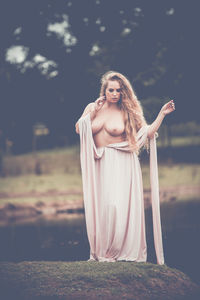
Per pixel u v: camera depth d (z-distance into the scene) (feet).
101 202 22.53
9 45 63.52
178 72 61.26
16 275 20.42
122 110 22.71
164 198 66.39
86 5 60.49
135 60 59.98
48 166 121.08
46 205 61.21
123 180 22.58
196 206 54.65
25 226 46.09
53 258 30.07
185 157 123.95
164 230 38.65
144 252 22.82
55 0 60.85
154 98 60.18
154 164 23.12
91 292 18.93
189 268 26.07
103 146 22.68
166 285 20.20
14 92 68.23
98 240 22.35
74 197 67.82
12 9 61.82
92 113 22.36
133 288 19.49
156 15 58.95
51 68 64.75
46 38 62.80
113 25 60.18
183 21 58.90
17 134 137.69
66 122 70.33
